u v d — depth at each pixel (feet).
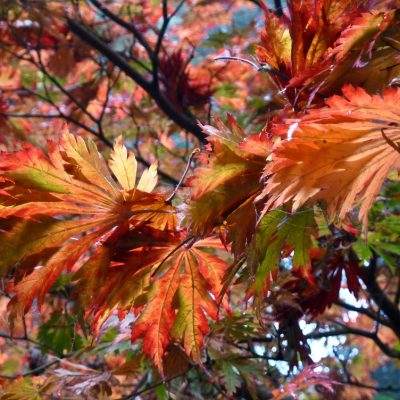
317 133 1.43
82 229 1.73
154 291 1.95
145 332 2.01
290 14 1.82
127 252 1.81
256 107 4.56
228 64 5.29
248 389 2.99
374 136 1.43
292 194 1.45
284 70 1.89
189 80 5.32
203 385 3.14
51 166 1.69
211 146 1.65
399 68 1.69
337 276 2.97
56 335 3.78
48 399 2.71
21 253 1.69
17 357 4.53
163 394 3.12
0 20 5.39
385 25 1.64
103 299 1.83
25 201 1.69
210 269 1.97
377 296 3.82
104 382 2.78
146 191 1.80
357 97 1.36
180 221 1.69
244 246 1.64
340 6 1.78
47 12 5.22
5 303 3.67
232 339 3.05
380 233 3.25
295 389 2.40
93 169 1.71
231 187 1.63
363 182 1.45
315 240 2.91
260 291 1.79
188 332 2.02
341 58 1.67
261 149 1.60
